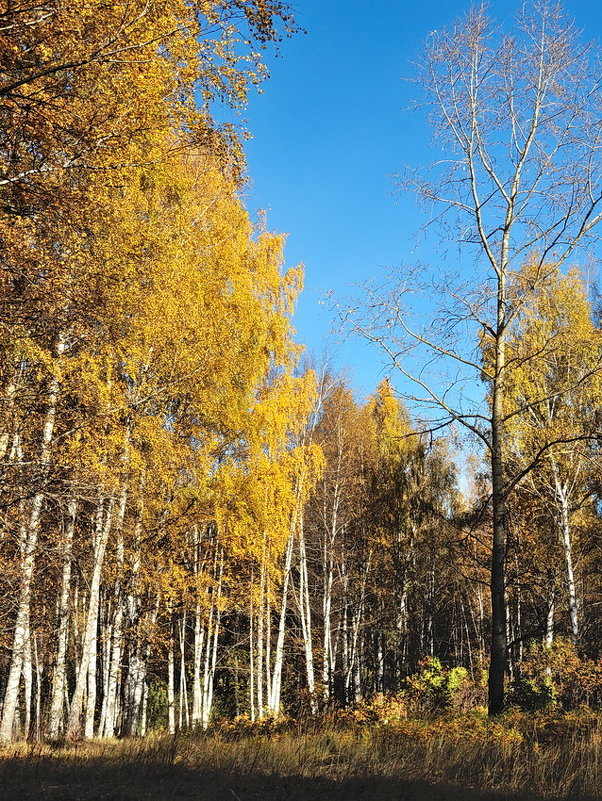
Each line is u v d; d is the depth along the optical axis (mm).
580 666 13383
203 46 7441
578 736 7875
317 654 25219
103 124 7270
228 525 15211
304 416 19094
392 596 25266
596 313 15172
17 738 13922
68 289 8070
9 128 6676
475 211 10078
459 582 25766
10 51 6266
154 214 12148
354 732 9523
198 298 13172
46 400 10109
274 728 10609
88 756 8320
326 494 23875
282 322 17266
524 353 12984
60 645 13727
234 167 8633
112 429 11094
